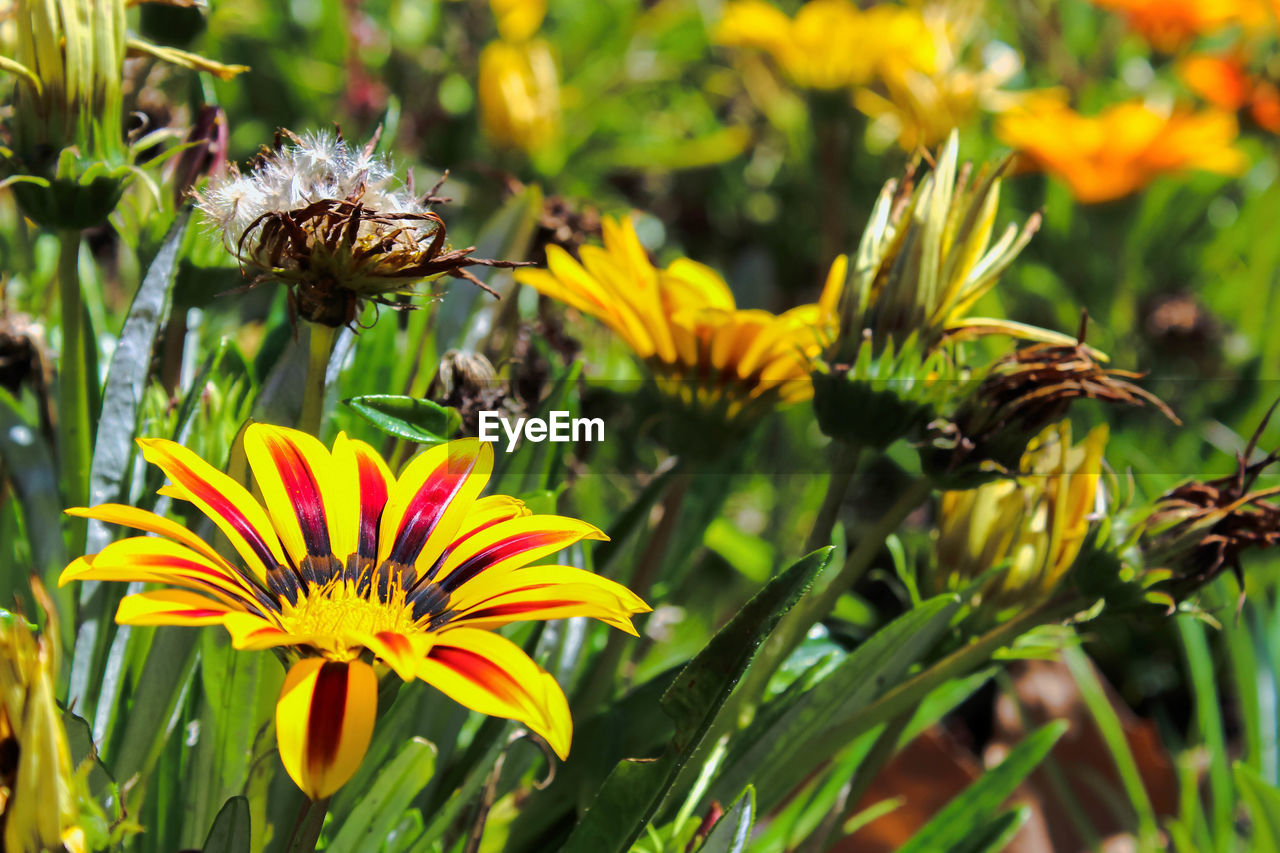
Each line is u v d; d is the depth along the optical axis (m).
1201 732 0.62
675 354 0.48
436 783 0.47
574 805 0.48
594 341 0.60
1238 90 0.95
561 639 0.49
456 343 0.51
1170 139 0.82
